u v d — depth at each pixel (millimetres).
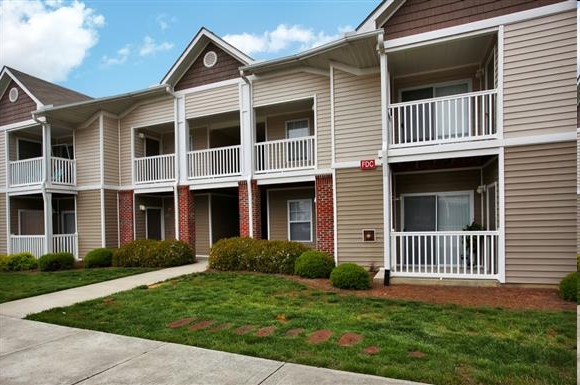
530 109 7707
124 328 5535
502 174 7883
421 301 6742
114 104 14312
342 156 10164
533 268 7652
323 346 4492
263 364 4059
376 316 5797
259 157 12539
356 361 4012
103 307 6809
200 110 13258
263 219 14148
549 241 7551
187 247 12820
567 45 7484
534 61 7680
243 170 12430
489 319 5496
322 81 11234
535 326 5148
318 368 3912
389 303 6555
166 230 16031
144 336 5137
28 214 16406
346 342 4637
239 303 6805
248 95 12344
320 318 5668
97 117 14641
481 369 3770
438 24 8328
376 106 9930
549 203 7566
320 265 9203
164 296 7504
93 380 3824
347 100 10188
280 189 13586
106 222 14547
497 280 7926
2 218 15695
